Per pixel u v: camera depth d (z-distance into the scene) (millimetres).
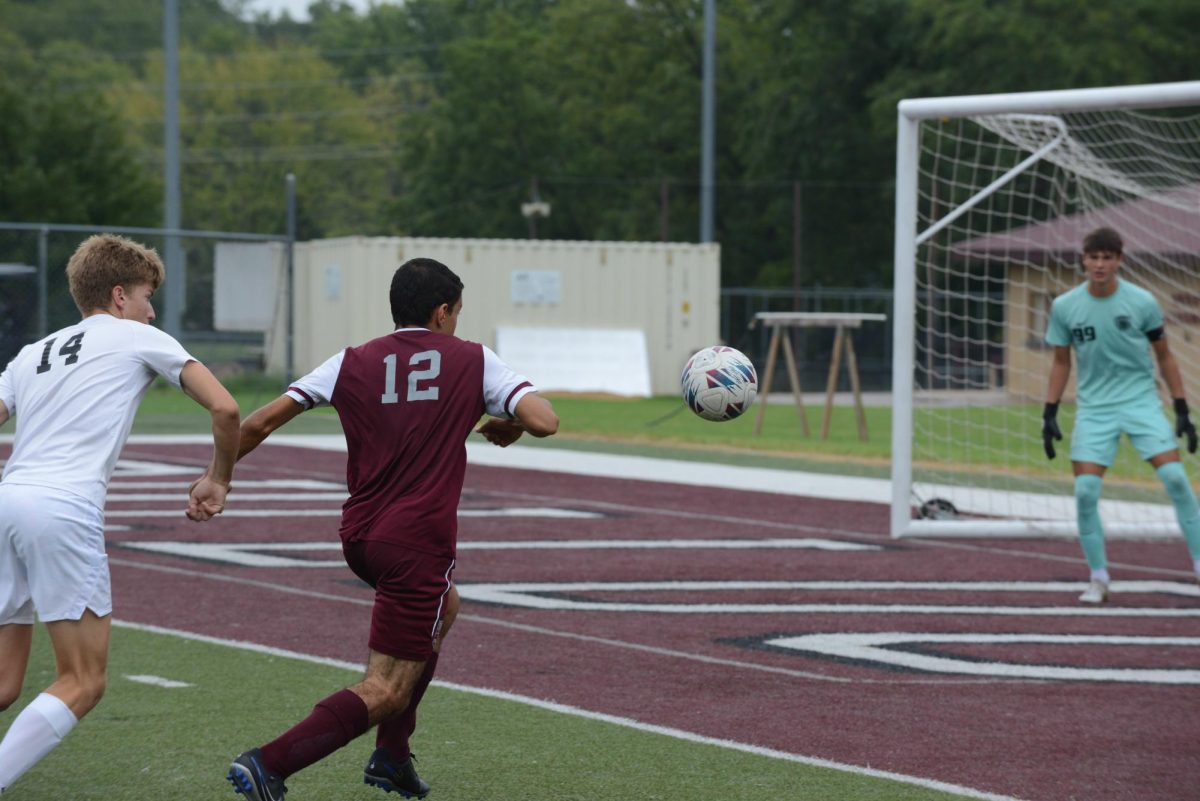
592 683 21500
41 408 14945
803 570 31922
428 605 14586
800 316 63188
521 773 16891
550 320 89312
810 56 147375
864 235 154500
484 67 172750
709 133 104750
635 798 15984
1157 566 33500
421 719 19297
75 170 100250
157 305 85625
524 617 26516
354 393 15039
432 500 14680
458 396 15008
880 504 43188
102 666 14766
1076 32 136250
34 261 93750
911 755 17828
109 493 43719
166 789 16125
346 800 15961
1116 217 71312
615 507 41938
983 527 34969
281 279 88250
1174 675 22453
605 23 177875
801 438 64312
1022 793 16312
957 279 113438
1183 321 67812
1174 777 17031
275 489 45438
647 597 28594
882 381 114000
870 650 24047
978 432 68625
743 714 19781
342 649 23703
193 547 34250
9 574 14672
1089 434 28250
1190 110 135875
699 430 68500
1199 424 62125
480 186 176000
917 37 141375
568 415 75688
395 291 15531
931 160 112188
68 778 16516
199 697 20344
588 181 172500
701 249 91938
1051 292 85125
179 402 78250
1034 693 21172
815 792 16219
